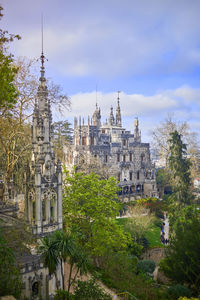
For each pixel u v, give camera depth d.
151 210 65.75
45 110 26.03
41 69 26.55
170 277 27.14
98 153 73.12
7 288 15.90
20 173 40.66
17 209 28.25
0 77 20.72
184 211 41.03
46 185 24.80
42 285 21.95
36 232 24.06
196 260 24.00
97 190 33.03
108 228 31.94
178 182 51.47
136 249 39.91
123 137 79.38
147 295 25.05
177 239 28.59
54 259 19.47
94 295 20.89
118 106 96.81
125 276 29.28
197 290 23.84
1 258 16.56
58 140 60.69
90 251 31.33
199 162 77.12
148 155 85.44
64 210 32.53
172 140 53.75
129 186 79.81
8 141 37.09
